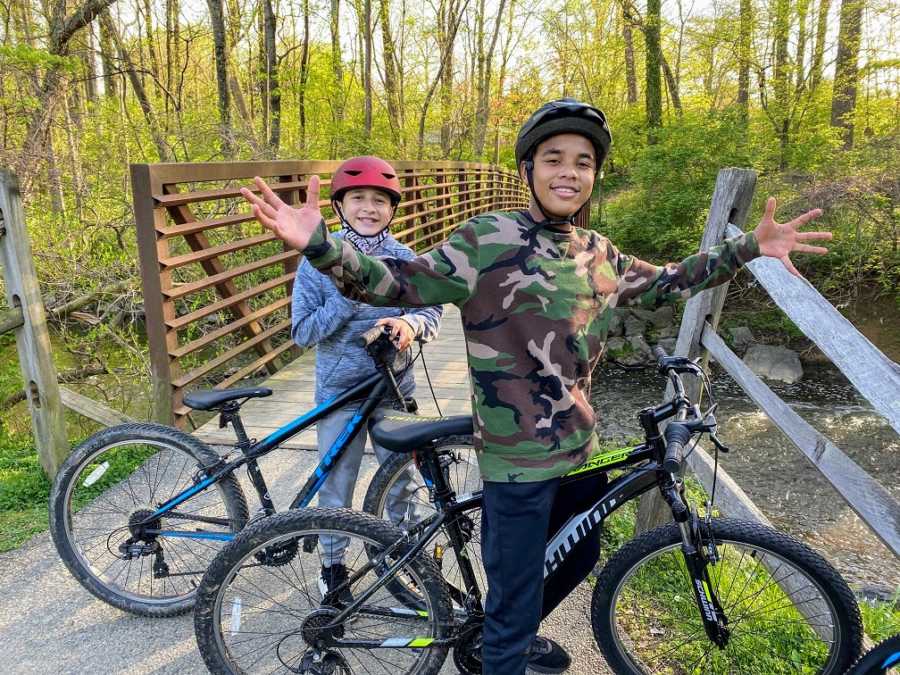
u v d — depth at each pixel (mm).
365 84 17453
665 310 13211
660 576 2330
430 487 1975
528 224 1539
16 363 5281
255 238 4930
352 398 2092
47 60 7883
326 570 1996
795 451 8242
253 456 2168
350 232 2168
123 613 2311
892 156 11750
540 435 1524
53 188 7746
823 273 12203
